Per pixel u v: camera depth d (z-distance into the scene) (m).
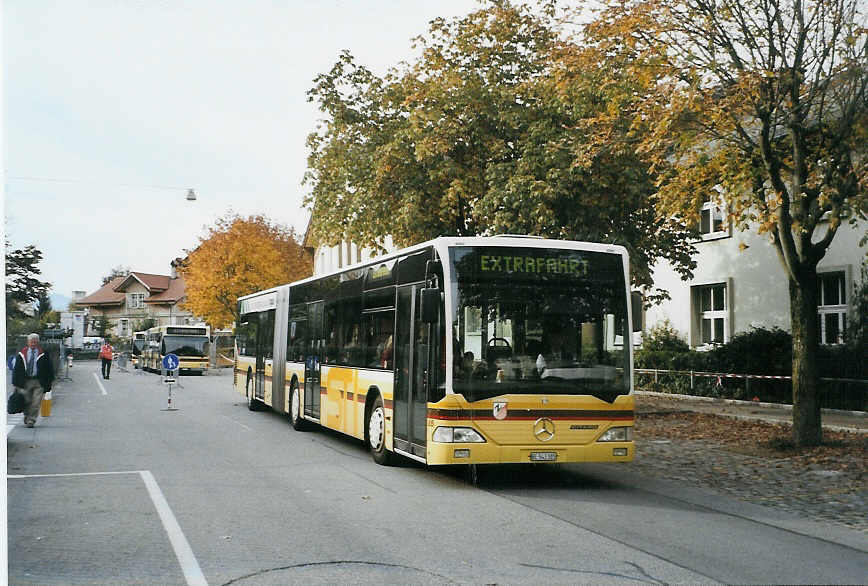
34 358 17.09
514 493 9.86
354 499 9.22
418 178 19.56
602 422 10.23
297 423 17.05
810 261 13.00
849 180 11.81
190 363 48.56
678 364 23.42
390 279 12.04
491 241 10.27
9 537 7.27
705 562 6.59
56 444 14.29
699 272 25.42
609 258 10.66
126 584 5.83
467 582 5.90
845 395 17.78
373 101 21.12
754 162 12.73
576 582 5.95
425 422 10.27
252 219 56.38
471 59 19.92
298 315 17.67
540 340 10.20
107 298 107.62
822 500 9.48
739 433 15.25
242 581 5.91
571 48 13.68
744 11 12.36
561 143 17.17
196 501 8.98
